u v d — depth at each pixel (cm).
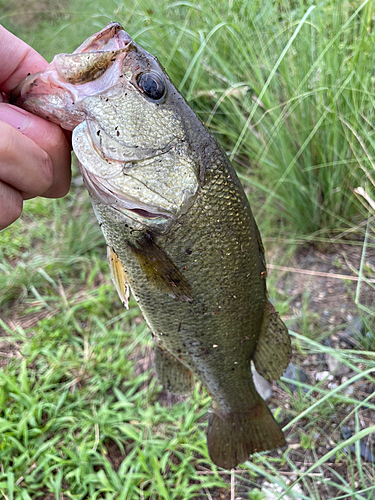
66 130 14
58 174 14
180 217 15
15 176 12
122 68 14
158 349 20
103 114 13
